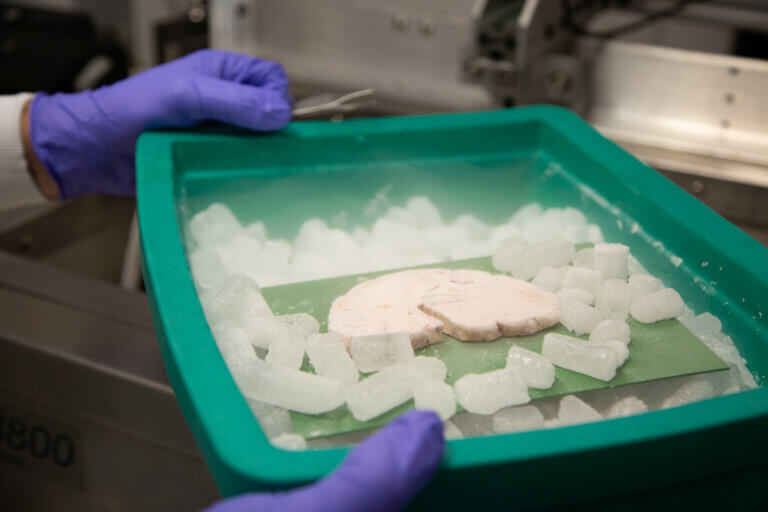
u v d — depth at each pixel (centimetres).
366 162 69
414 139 69
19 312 71
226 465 42
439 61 92
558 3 82
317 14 95
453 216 69
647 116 85
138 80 71
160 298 49
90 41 127
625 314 55
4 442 74
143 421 66
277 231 66
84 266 94
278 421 48
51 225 90
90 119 73
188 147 66
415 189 69
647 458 44
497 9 83
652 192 61
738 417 44
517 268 58
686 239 58
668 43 89
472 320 53
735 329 54
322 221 66
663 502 46
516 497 43
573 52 85
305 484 42
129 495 70
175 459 67
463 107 93
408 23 92
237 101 66
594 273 57
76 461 71
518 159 70
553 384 50
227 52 74
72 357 67
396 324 53
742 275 54
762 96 79
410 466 42
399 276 57
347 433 48
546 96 84
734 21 86
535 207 67
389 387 49
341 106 70
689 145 82
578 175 67
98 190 80
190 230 62
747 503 47
